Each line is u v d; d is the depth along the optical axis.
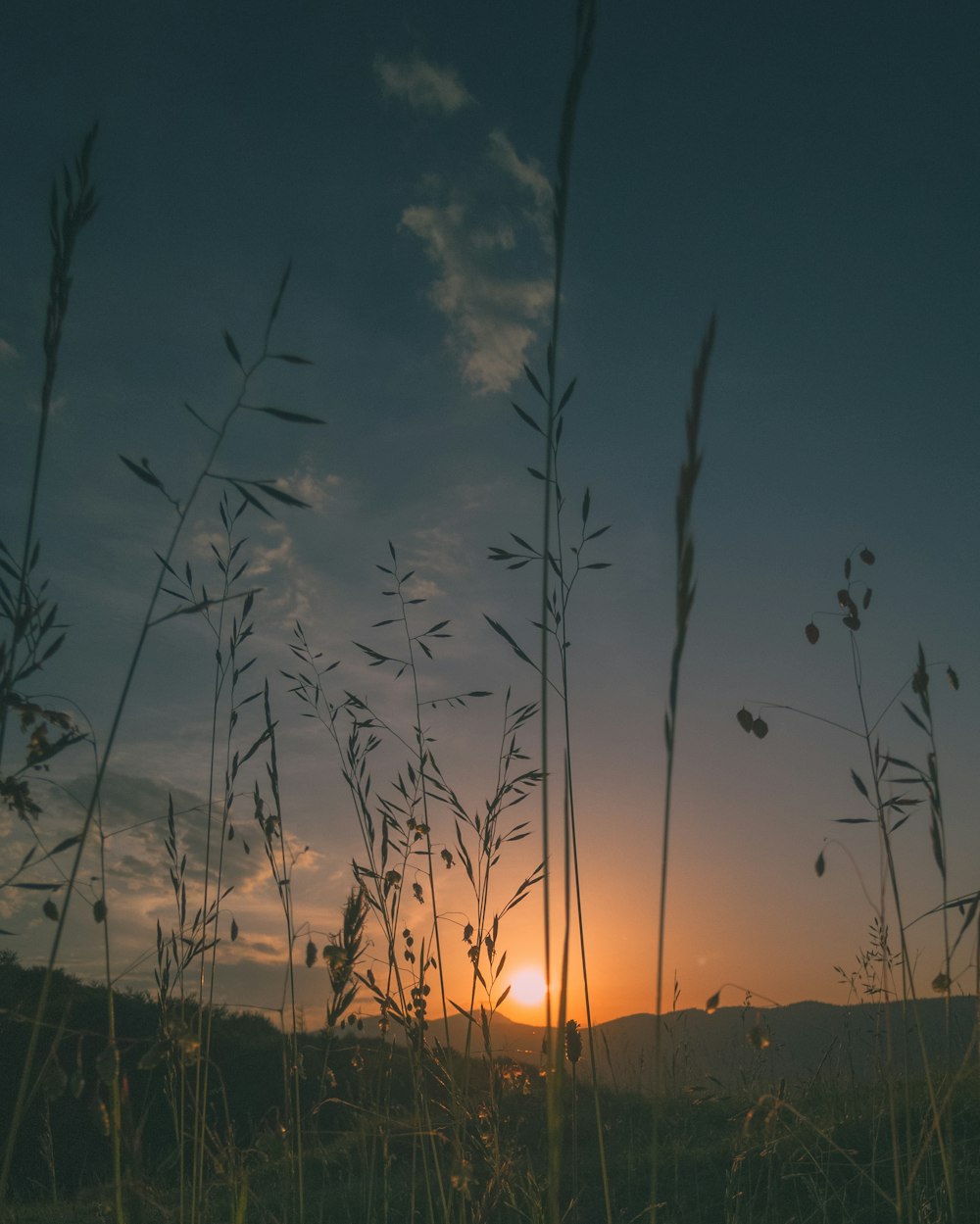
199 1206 2.19
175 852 2.58
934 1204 2.61
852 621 2.29
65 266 1.33
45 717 1.38
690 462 1.12
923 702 1.87
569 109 1.21
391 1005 2.55
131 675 1.33
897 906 2.15
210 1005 2.37
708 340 1.13
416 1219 2.91
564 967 1.25
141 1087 2.33
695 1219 3.89
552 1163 1.25
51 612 1.35
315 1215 2.72
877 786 2.17
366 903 2.37
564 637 2.34
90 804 1.32
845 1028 3.88
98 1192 2.02
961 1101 3.56
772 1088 3.01
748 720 2.29
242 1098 8.11
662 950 1.18
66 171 1.33
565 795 2.21
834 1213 3.21
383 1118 2.67
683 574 1.12
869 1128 3.48
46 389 1.34
